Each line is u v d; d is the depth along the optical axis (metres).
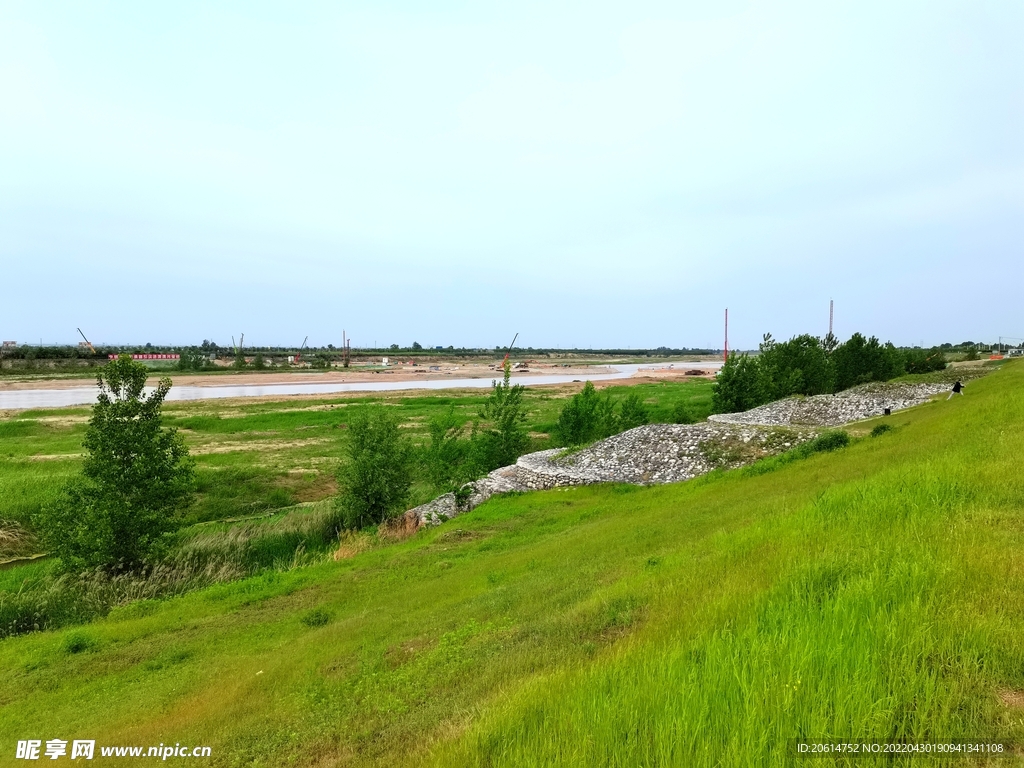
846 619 4.84
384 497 24.12
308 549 21.78
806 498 11.73
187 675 10.52
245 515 26.73
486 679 6.71
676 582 8.09
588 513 19.64
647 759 3.85
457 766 4.54
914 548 6.24
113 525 17.62
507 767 4.24
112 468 18.02
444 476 26.27
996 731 3.45
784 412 37.59
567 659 6.55
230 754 6.76
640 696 4.57
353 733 6.50
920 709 3.68
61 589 16.55
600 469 26.78
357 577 16.00
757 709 3.97
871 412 34.84
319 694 8.05
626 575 10.00
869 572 5.90
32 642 13.44
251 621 13.49
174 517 19.67
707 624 5.93
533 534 18.16
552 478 26.14
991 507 7.47
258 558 20.69
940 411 23.52
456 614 10.55
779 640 4.84
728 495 16.53
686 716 4.09
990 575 5.25
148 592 17.12
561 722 4.58
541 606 9.59
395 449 24.91
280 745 6.70
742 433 27.39
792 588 6.03
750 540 9.01
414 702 7.00
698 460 25.88
